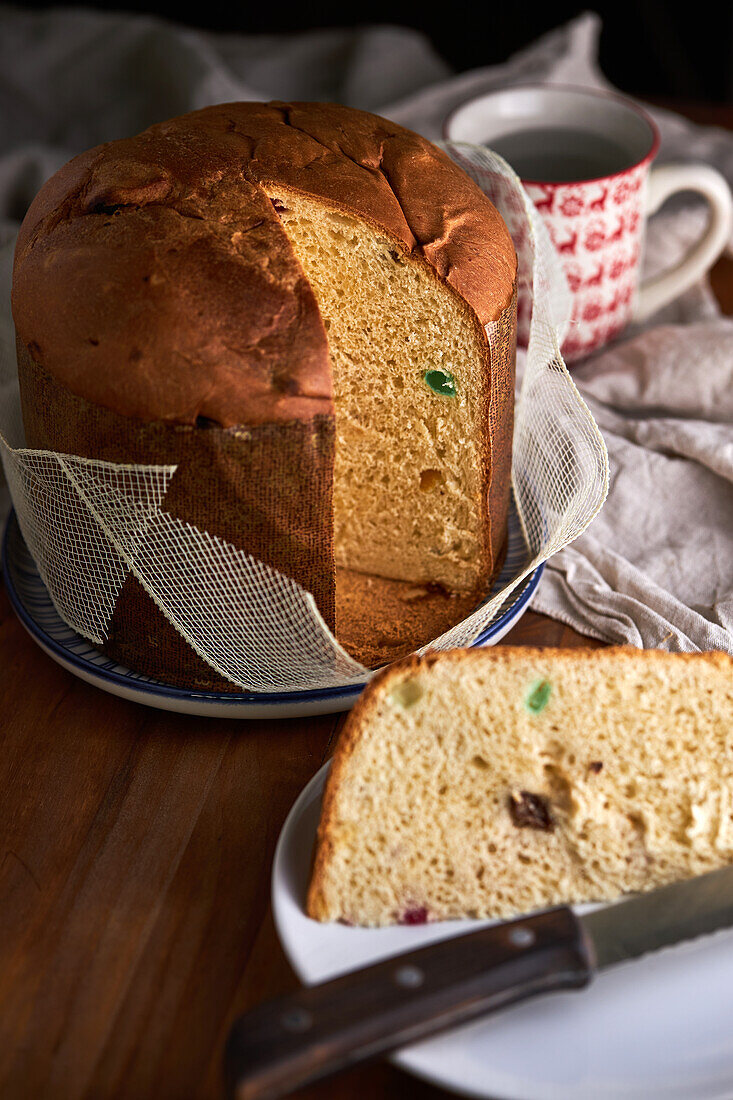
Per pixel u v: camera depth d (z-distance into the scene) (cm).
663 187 71
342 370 61
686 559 63
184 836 54
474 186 61
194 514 55
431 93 86
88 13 93
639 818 51
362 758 51
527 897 51
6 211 79
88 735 57
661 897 50
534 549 64
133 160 58
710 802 51
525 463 65
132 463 55
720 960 49
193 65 88
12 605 61
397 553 64
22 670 60
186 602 56
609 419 69
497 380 60
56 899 52
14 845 54
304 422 54
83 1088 48
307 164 59
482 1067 47
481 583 64
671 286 74
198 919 52
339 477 63
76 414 55
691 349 70
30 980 50
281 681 57
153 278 55
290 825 51
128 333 54
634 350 71
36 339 56
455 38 135
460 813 51
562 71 87
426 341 59
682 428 67
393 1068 48
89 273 55
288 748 56
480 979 46
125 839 54
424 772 51
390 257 58
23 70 91
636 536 65
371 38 95
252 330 54
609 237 69
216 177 58
